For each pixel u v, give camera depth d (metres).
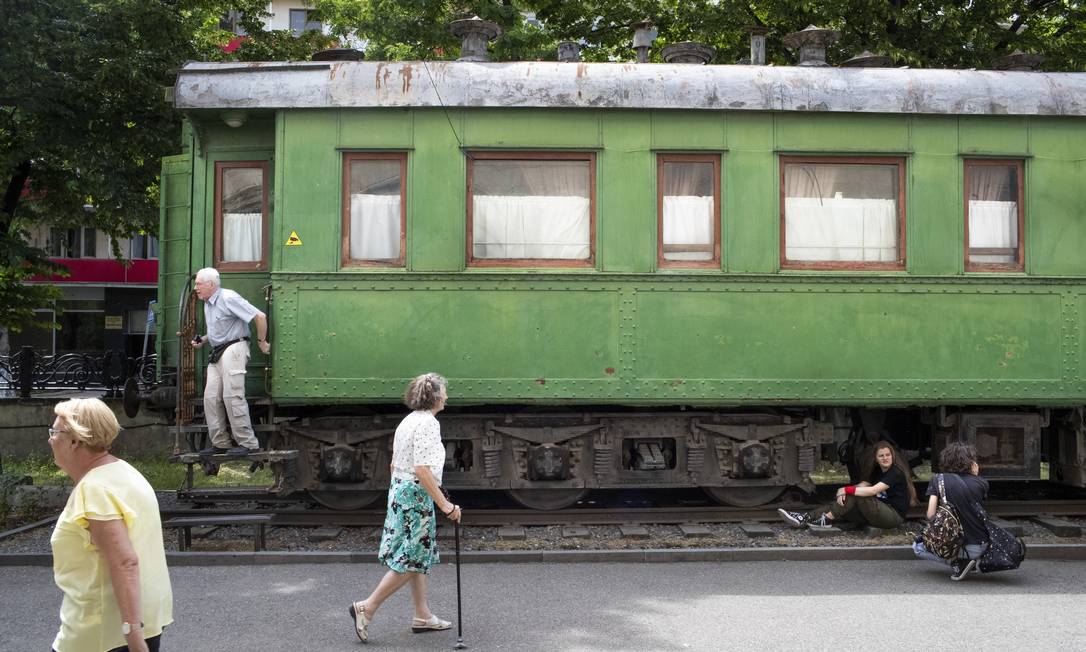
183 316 6.82
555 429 7.39
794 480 7.61
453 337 6.96
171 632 4.76
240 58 13.45
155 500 2.97
